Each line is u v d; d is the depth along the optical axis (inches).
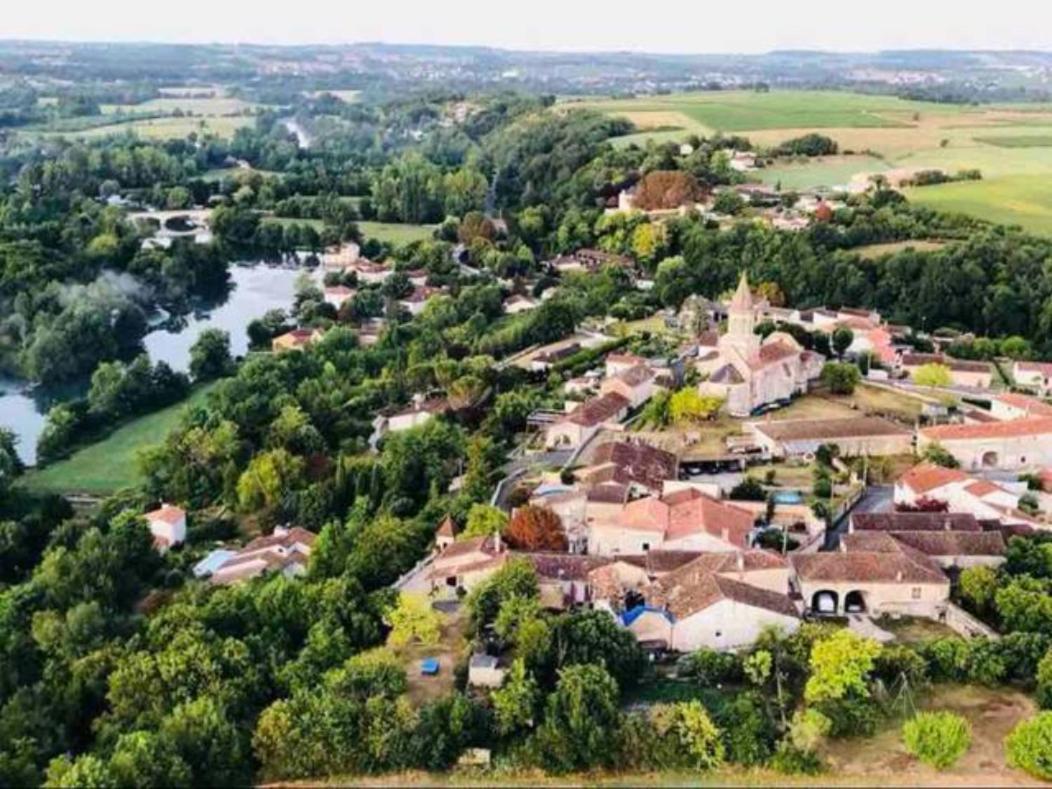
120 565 7549.2
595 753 5049.2
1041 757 4852.4
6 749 5226.4
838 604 6269.7
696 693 5541.3
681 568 6363.2
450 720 5177.2
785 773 4970.5
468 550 6766.7
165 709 5423.2
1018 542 6628.9
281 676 5654.5
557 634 5620.1
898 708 5374.0
